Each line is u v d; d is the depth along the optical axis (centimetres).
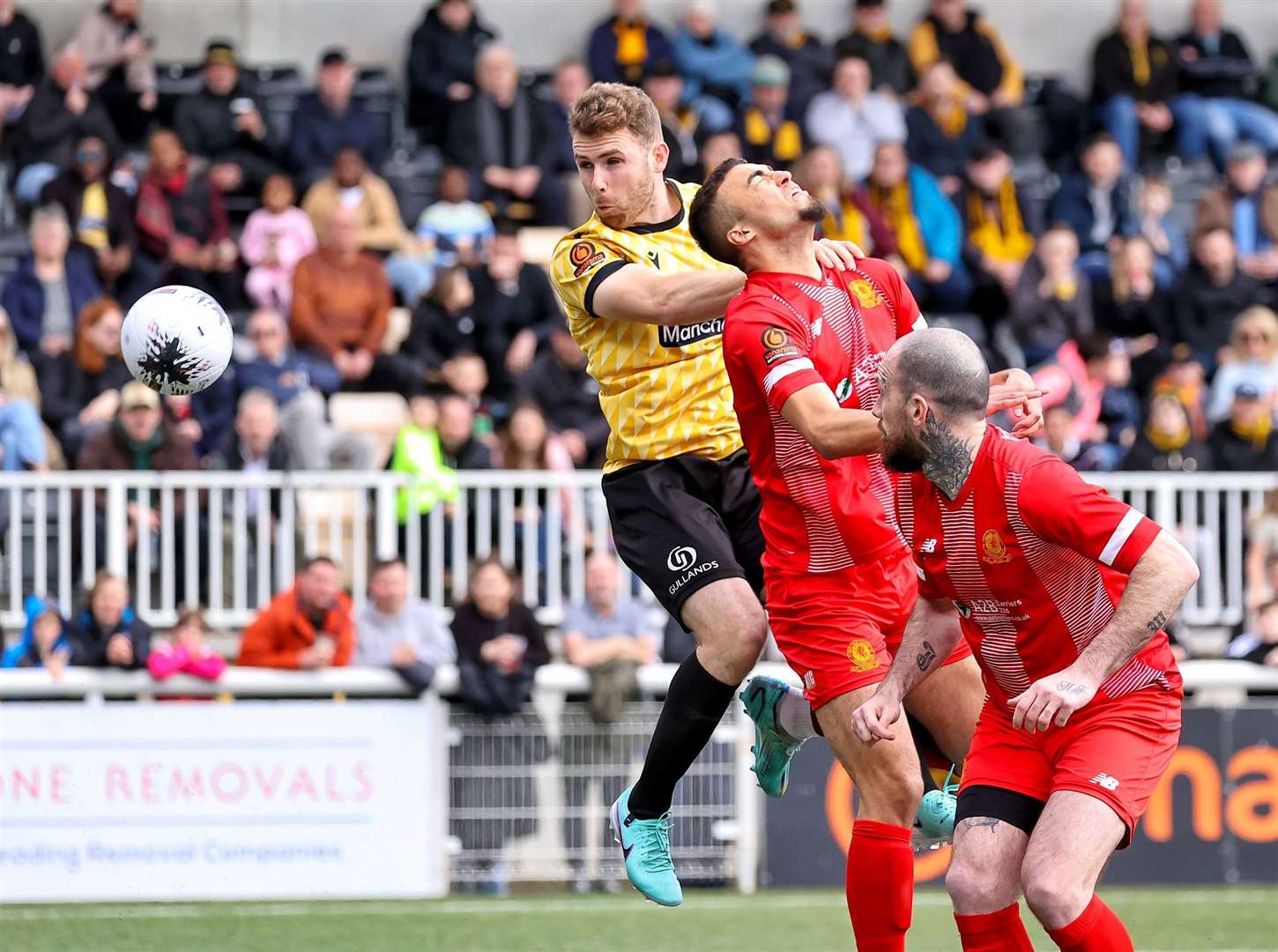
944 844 1945
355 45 5428
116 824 2972
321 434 3666
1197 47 5297
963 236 4609
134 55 5100
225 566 3534
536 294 4172
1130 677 1515
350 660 3169
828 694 1658
